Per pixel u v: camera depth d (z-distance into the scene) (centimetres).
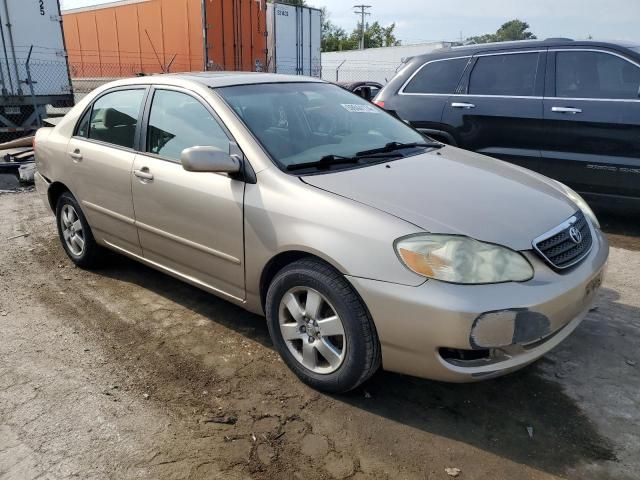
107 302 404
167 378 308
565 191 346
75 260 465
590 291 285
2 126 1048
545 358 327
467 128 601
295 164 309
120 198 389
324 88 410
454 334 240
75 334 357
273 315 304
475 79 601
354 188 285
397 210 266
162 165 355
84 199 427
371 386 300
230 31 1434
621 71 521
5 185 812
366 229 260
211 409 281
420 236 251
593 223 326
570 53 548
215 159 297
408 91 648
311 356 291
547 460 247
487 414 278
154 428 267
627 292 414
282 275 293
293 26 1625
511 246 255
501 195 296
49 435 262
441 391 297
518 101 569
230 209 311
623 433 263
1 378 308
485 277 245
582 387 299
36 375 311
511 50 583
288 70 1638
